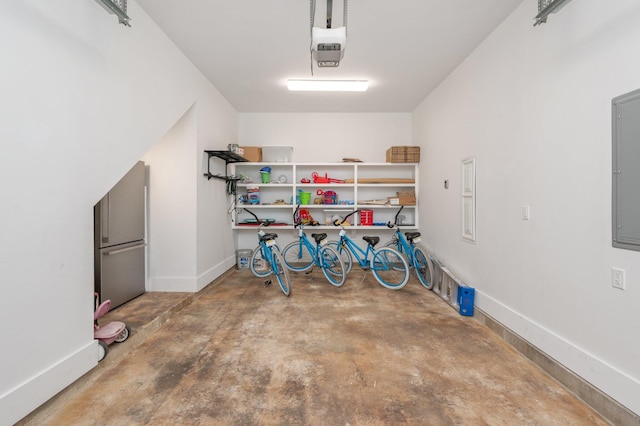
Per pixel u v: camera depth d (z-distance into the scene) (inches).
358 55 130.0
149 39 104.3
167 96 116.5
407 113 213.9
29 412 60.7
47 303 65.3
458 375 79.3
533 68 88.3
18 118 59.2
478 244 119.3
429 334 103.3
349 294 147.9
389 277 182.2
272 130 214.2
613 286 64.4
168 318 115.7
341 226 191.3
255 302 135.8
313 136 214.5
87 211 77.0
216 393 71.4
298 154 214.4
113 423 62.0
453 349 93.1
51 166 66.5
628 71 61.1
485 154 114.2
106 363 81.7
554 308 80.6
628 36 61.0
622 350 62.4
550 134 81.8
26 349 60.7
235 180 183.6
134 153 97.1
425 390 72.8
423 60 134.0
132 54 95.3
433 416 63.9
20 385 59.3
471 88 125.9
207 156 153.9
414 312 123.8
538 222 86.5
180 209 140.3
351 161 201.6
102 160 82.7
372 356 88.6
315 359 86.8
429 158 177.3
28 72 61.0
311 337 100.7
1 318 56.3
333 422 62.1
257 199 201.9
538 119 86.3
